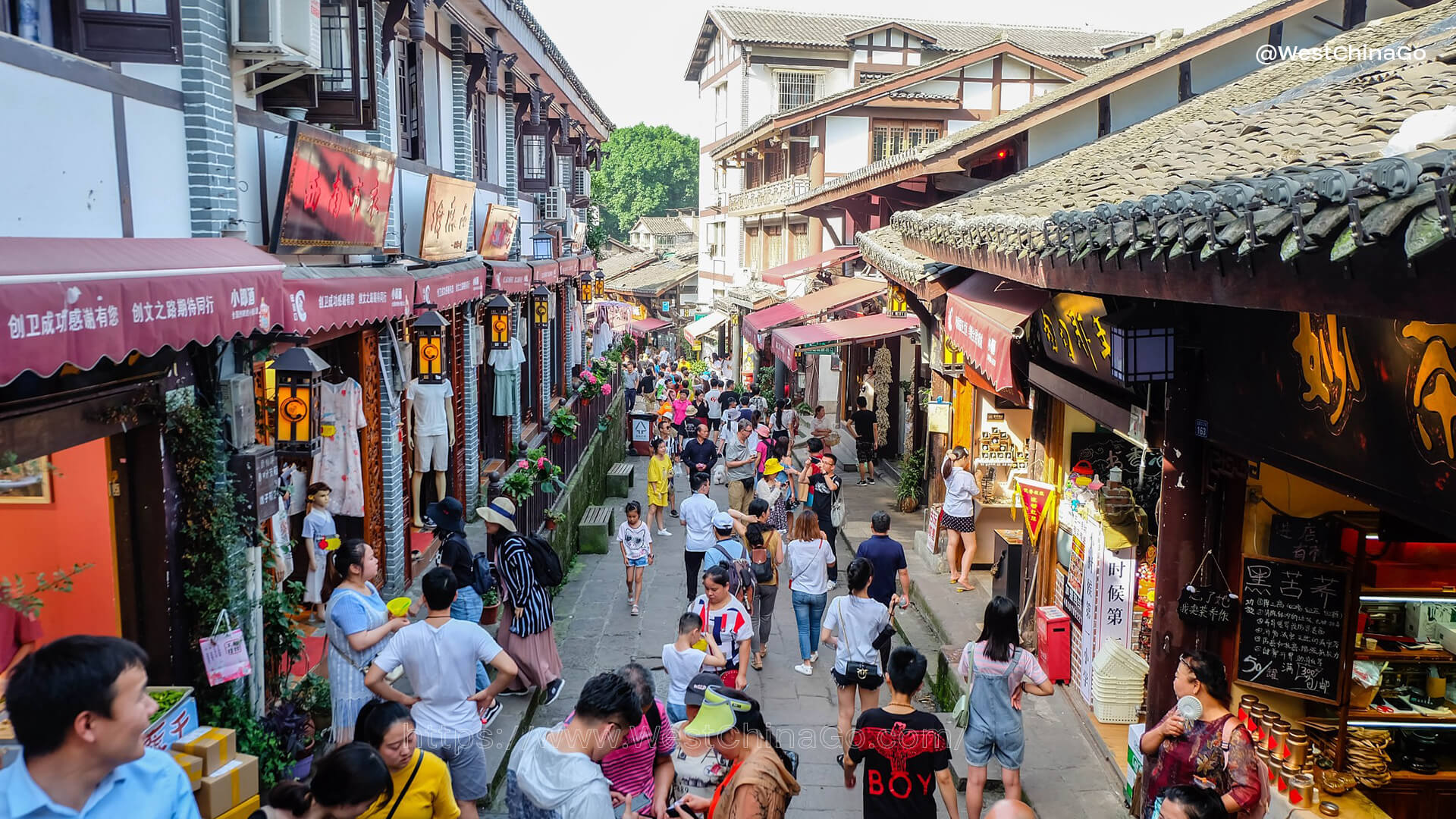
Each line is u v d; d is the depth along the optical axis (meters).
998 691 6.29
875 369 20.59
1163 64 13.52
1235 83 11.92
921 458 16.16
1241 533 6.15
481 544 12.41
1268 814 5.83
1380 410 4.13
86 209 4.93
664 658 7.12
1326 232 2.62
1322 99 5.95
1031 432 9.96
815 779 7.67
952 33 36.69
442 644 5.70
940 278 10.14
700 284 47.78
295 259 7.61
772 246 34.22
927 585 11.59
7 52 4.31
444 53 13.06
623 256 58.84
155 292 4.48
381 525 10.39
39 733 2.53
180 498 5.81
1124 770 6.89
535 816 4.15
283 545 7.05
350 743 3.86
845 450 21.66
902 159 15.21
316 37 6.84
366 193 8.63
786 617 11.89
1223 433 5.74
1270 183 2.97
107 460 5.56
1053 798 6.77
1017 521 12.14
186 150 5.99
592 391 19.08
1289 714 6.25
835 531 13.15
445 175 12.61
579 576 13.31
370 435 10.05
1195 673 5.01
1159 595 6.33
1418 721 6.05
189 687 5.57
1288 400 4.96
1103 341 6.55
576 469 16.12
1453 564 6.17
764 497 12.60
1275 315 5.02
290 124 7.20
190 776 5.01
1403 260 2.46
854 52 35.47
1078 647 8.30
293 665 7.74
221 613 5.80
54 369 3.79
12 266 3.78
